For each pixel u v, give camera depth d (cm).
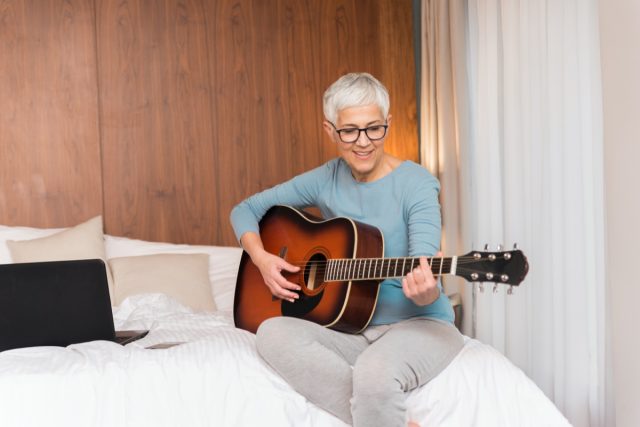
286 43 424
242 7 417
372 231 208
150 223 403
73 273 220
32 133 387
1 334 206
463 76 362
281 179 422
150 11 404
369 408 165
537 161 293
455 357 193
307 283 221
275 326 189
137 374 184
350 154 212
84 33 394
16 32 385
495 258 168
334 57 431
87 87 394
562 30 275
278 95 422
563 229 273
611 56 200
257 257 234
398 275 191
